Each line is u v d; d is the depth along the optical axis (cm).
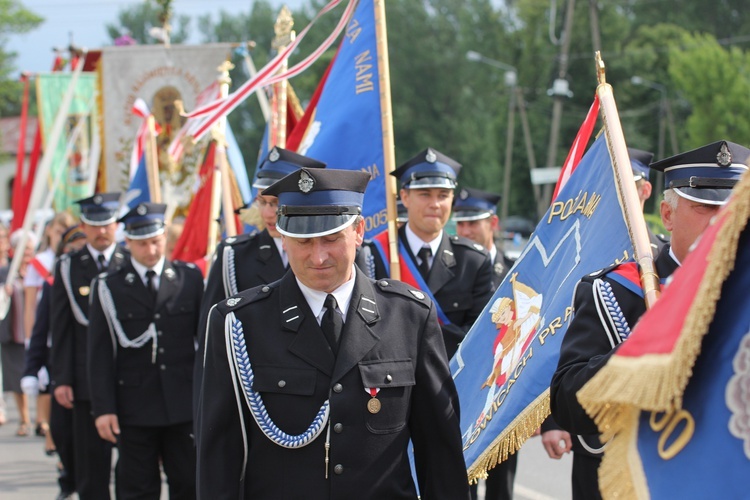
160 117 1373
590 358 368
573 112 4909
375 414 392
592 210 455
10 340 1202
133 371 727
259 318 402
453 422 404
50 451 1081
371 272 660
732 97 3397
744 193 255
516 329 488
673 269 399
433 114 6088
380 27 679
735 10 5222
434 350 409
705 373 278
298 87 5062
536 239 491
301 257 388
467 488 405
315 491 386
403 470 397
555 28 5112
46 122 1559
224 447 395
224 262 620
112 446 820
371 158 683
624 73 4750
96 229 863
